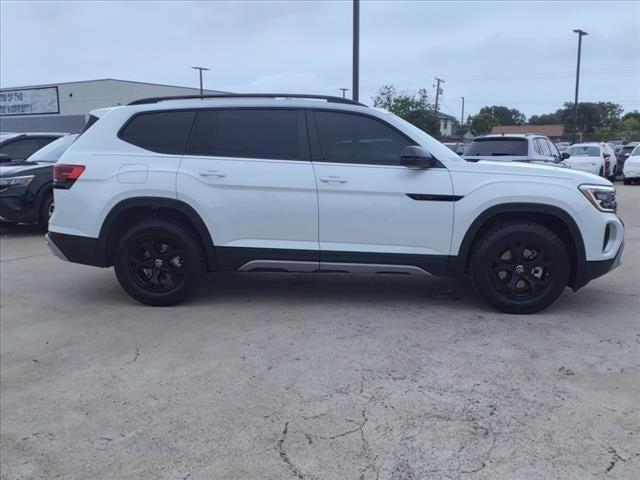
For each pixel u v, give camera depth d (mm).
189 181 5055
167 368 4016
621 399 3443
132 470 2875
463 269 5043
